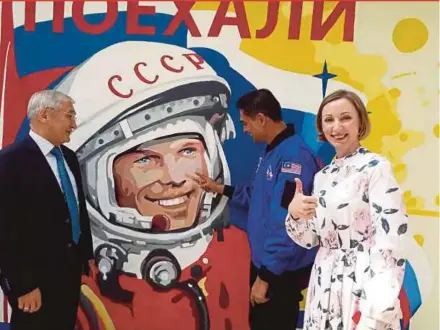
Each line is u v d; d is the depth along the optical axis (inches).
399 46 112.7
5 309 118.4
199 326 117.0
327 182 91.8
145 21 115.6
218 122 115.6
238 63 114.7
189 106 115.8
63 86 116.8
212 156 116.0
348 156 92.0
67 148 115.6
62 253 109.6
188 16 115.1
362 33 112.9
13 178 106.8
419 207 113.1
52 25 116.6
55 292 109.8
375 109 113.2
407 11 112.3
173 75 115.8
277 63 114.1
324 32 113.4
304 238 95.7
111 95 116.4
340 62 113.3
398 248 82.6
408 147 113.0
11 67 117.0
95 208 117.3
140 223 117.3
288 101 114.0
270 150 114.4
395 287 81.4
